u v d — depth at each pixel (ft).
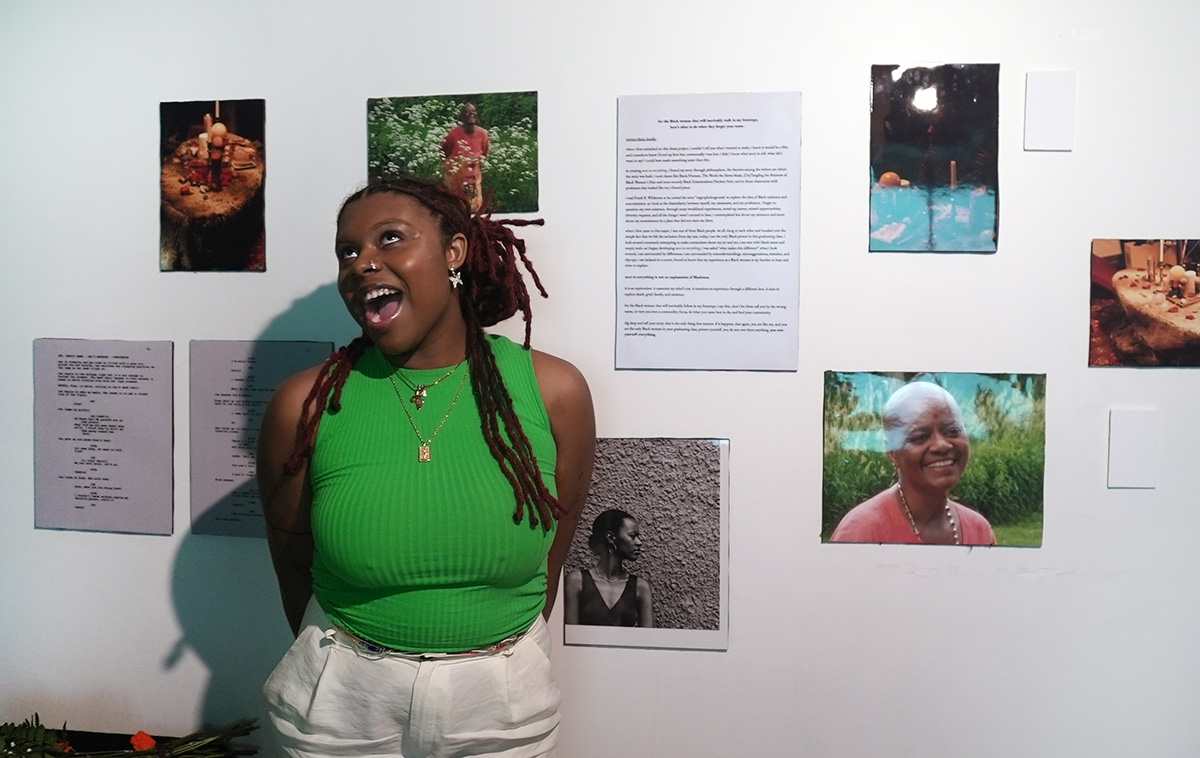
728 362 4.34
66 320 4.73
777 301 4.30
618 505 4.44
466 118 4.39
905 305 4.25
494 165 4.39
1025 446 4.25
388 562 3.26
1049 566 4.27
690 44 4.27
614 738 4.51
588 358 4.42
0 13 4.66
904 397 4.27
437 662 3.35
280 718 3.57
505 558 3.34
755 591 4.40
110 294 4.69
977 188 4.19
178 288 4.63
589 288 4.39
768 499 4.37
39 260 4.73
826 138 4.23
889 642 4.35
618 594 4.47
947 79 4.17
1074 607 4.28
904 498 4.30
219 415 4.64
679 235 4.33
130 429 4.71
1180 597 4.24
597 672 4.50
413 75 4.41
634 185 4.33
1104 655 4.27
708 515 4.39
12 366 4.78
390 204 3.36
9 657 4.81
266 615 4.67
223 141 4.54
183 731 4.75
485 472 3.36
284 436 3.59
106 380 4.71
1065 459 4.25
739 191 4.28
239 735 4.51
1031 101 4.14
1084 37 4.12
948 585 4.32
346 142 4.47
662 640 4.45
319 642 3.49
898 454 4.29
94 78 4.62
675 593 4.43
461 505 3.27
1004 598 4.30
